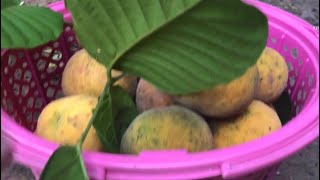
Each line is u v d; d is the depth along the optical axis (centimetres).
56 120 66
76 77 72
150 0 54
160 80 58
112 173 55
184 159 55
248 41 53
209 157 55
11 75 76
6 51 74
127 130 64
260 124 68
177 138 61
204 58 55
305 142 57
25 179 88
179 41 55
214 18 52
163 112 63
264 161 56
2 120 60
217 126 68
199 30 54
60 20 56
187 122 62
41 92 83
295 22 76
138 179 55
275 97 75
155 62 57
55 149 56
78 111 65
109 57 59
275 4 128
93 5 57
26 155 57
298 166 92
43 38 54
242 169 55
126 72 60
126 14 56
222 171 55
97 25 58
